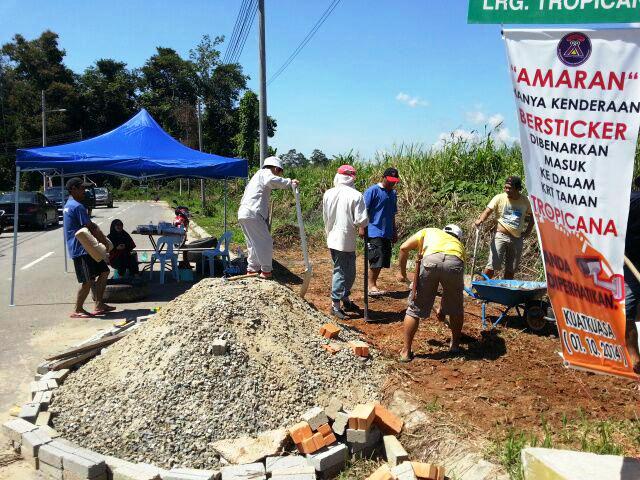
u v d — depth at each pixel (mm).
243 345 4906
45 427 4371
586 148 2857
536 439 4004
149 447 4145
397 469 3701
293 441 4145
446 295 5684
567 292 3041
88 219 7969
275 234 14852
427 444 4199
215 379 4590
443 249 5570
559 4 2857
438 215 12680
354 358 5387
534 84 2928
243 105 41500
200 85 64062
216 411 4375
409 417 4496
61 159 9250
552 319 6352
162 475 3748
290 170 24188
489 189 12945
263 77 13531
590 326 2977
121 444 4199
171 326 5250
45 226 22453
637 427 4188
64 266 12680
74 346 6215
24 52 63719
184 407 4402
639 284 4492
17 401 5145
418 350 5992
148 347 5121
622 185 2807
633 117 2744
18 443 4297
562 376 5199
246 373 4668
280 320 5445
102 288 8219
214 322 5074
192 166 10133
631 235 4516
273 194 21375
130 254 9797
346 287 7383
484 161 13891
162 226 11180
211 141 59469
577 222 2934
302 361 5008
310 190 20062
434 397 4754
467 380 5113
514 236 7953
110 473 3908
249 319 5203
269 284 6082
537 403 4617
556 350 5938
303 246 6992
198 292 5773
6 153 56750
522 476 3576
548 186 2998
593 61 2787
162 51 67562
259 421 4348
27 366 6047
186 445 4141
